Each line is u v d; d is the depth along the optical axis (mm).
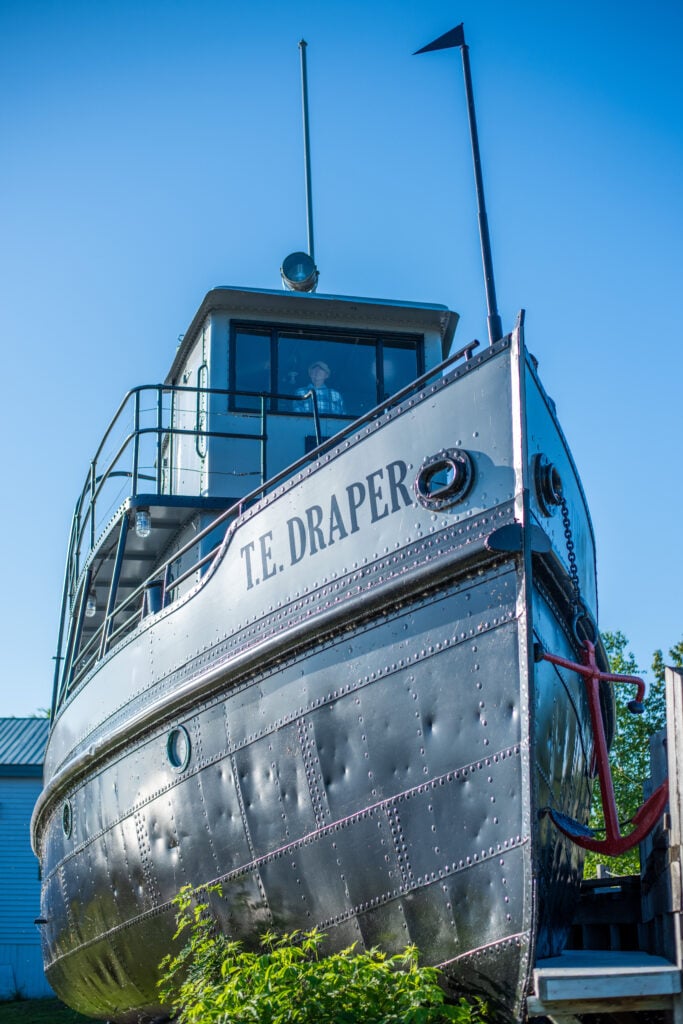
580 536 7148
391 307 10977
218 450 10391
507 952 5488
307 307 10875
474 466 5992
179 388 9664
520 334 5969
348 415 10812
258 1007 5430
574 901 6879
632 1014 5789
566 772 6449
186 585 10008
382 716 6160
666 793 5867
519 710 5555
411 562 6141
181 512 9984
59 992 12055
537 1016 5531
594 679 6262
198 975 6770
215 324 10750
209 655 7449
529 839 5426
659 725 17219
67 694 11148
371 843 6160
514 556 5695
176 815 7691
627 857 16500
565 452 6914
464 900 5707
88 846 9242
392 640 6180
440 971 5637
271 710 6816
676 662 17625
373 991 5422
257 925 6934
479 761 5695
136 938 8500
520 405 5852
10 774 23516
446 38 7848
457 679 5844
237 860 7043
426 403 6285
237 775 7062
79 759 9250
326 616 6434
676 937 5340
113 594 9570
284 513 6988
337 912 6367
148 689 8180
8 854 23062
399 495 6297
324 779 6438
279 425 10641
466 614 5863
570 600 6398
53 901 10672
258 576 7109
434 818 5863
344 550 6535
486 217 7215
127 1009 9648
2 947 22438
